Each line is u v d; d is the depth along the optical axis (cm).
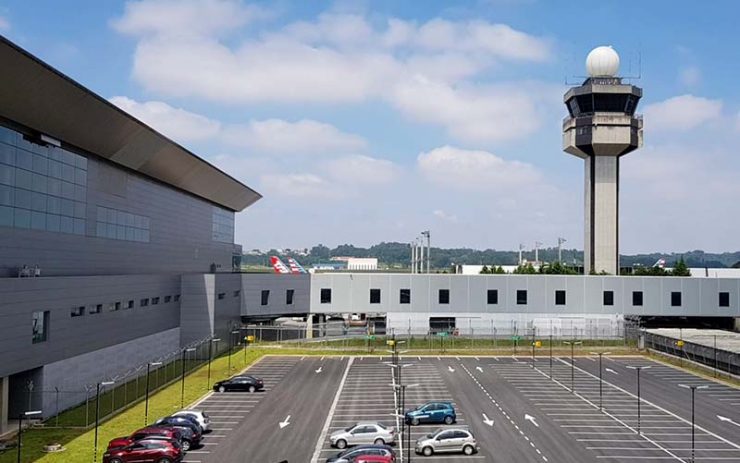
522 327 10325
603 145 11731
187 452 4153
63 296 5194
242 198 11488
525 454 4144
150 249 7750
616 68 11950
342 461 3709
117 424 4775
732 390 6303
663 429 4800
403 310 10406
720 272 14188
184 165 8106
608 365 7812
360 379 6806
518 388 6331
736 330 10900
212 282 8212
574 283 10412
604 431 4728
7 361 4403
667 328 10844
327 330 10350
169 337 7831
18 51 4209
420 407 5147
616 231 11981
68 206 5697
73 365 5378
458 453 4172
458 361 8062
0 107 4512
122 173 6912
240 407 5450
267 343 9369
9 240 4772
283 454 4116
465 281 10412
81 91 5131
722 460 4047
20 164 4919
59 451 4069
